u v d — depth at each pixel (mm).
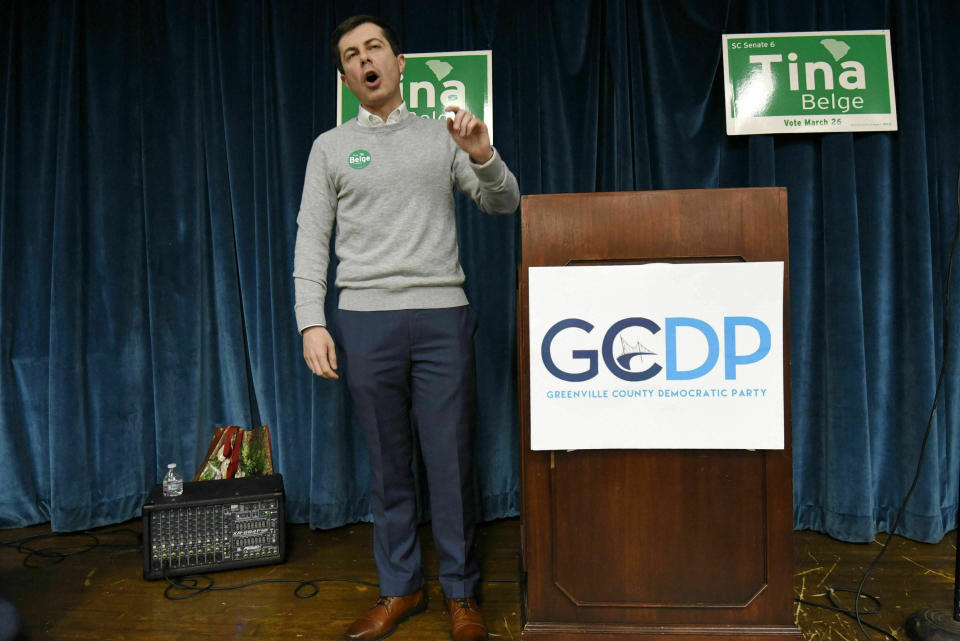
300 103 2344
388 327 1540
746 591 1370
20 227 2389
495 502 2406
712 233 1366
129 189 2391
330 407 2312
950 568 1951
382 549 1650
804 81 2227
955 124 2240
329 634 1610
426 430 1601
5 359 2354
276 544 2023
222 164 2395
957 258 2213
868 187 2242
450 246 1603
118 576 1957
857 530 2164
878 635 1570
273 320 2338
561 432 1359
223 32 2365
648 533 1385
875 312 2238
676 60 2297
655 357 1345
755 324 1327
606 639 1379
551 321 1360
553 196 1390
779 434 1327
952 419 2219
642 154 2295
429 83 2311
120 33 2377
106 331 2377
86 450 2352
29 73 2387
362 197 1560
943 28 2254
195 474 2387
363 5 2342
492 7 2346
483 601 1778
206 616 1704
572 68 2326
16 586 1893
